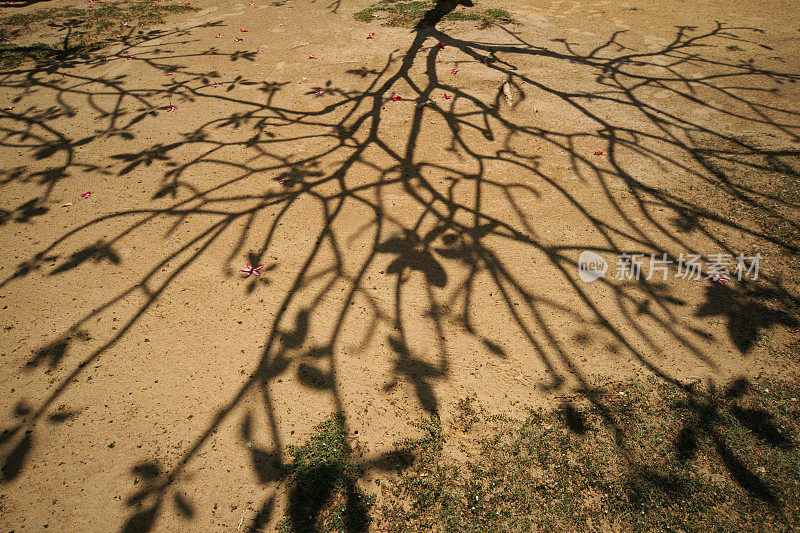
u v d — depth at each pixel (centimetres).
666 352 283
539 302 315
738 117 512
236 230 384
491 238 367
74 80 646
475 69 629
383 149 476
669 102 545
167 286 338
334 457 237
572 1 872
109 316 318
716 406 254
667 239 362
